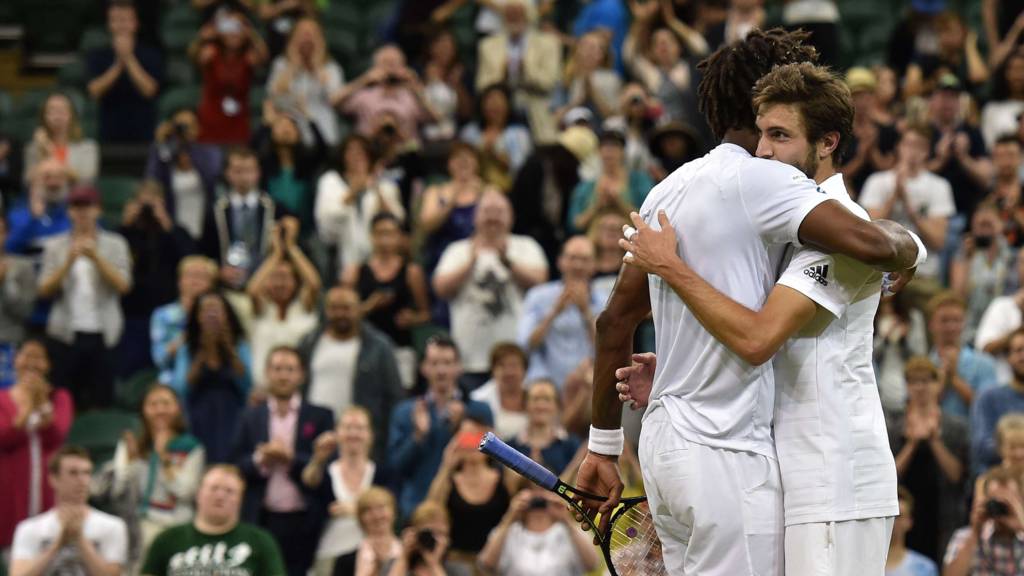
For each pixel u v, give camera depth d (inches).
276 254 538.6
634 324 215.8
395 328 546.9
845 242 190.5
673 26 696.4
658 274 198.7
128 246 579.5
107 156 705.6
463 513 428.8
